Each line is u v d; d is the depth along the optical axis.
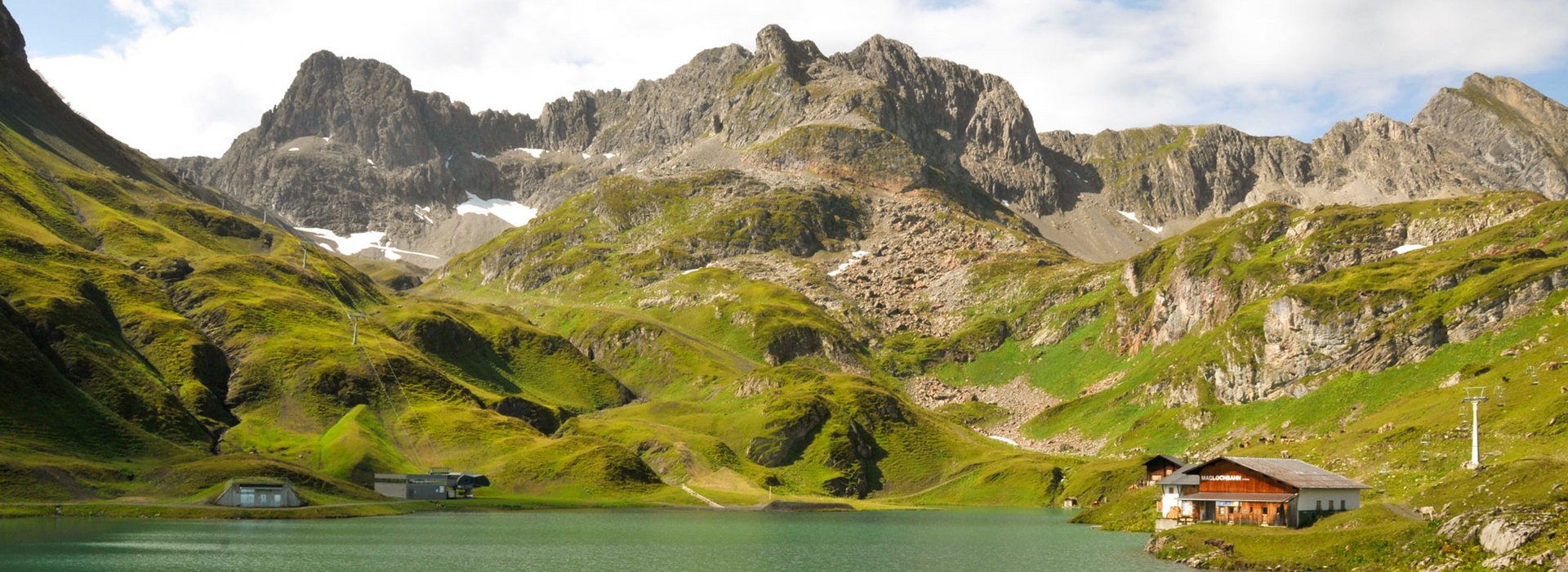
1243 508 173.38
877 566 156.88
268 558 155.50
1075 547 183.75
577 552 171.88
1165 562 159.25
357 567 147.50
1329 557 137.75
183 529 198.50
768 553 174.50
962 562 161.38
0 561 146.12
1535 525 117.19
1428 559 124.81
